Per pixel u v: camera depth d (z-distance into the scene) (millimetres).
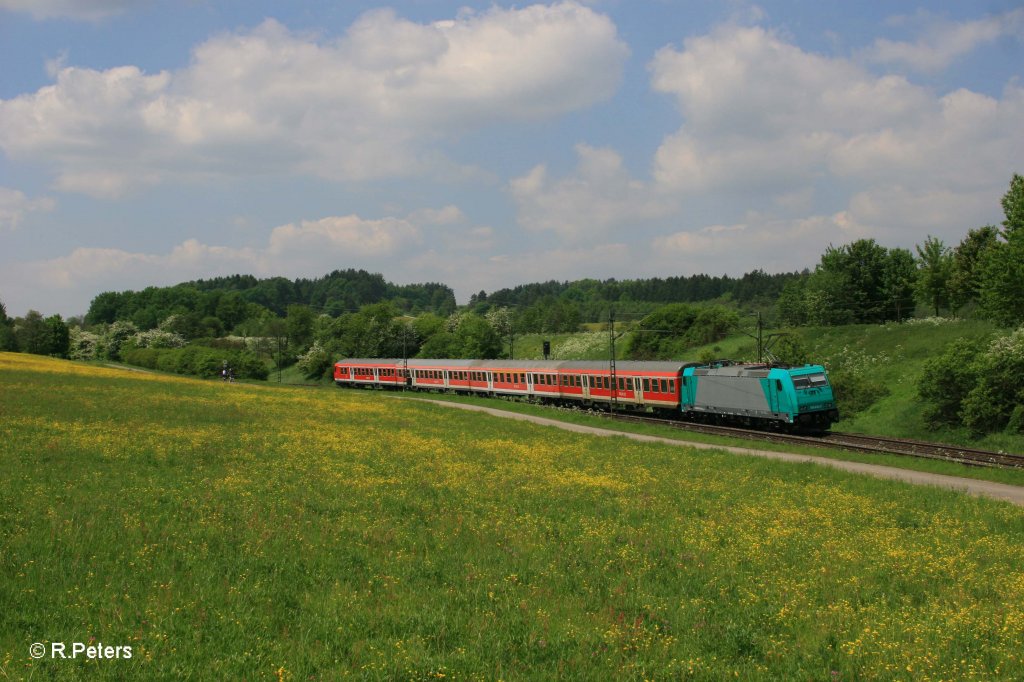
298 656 11078
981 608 14117
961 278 77125
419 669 10766
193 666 10477
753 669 11391
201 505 21109
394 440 39438
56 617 12070
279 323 168750
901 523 21906
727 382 50969
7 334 133750
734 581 16047
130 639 11234
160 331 157875
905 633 12828
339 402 62062
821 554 18188
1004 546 18922
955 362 49188
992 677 11102
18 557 14828
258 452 32281
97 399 47594
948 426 49125
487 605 13820
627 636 12453
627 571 16609
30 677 9766
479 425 50250
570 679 10648
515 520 21422
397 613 13203
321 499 23250
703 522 21438
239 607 13016
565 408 67438
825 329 85000
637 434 49750
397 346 132500
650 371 59500
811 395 45594
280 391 71125
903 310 91500
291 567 15828
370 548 17797
